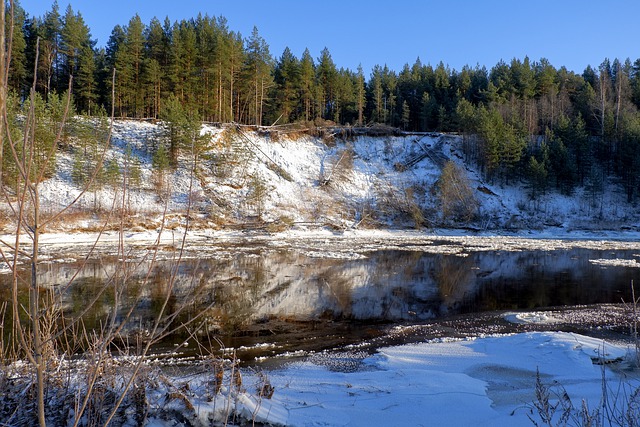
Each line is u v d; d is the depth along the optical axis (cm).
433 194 4700
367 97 7081
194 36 5316
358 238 3766
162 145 4003
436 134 5697
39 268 1862
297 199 4331
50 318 351
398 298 1548
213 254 2541
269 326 1158
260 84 5434
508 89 6638
